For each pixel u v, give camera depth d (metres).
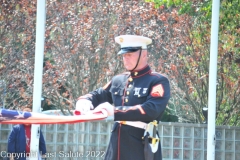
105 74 33.19
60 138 29.72
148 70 12.90
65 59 33.09
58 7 33.28
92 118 10.73
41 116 10.17
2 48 33.22
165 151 29.88
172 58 32.47
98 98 13.17
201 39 32.41
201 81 32.47
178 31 32.50
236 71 32.47
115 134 13.08
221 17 29.78
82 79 33.25
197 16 31.97
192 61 32.56
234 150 30.31
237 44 31.73
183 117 37.66
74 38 32.88
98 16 32.91
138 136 12.77
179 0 30.25
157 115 12.08
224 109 33.41
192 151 29.83
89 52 32.81
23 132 21.70
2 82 32.50
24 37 33.44
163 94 12.27
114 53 32.91
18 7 33.41
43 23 17.38
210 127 19.41
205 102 32.53
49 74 32.88
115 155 12.91
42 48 17.38
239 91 32.81
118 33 32.44
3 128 28.83
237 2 29.09
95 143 29.83
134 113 11.71
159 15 32.44
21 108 32.94
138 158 12.67
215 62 19.23
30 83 32.75
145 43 12.83
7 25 33.25
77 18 32.88
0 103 32.31
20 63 33.34
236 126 30.83
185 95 34.28
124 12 32.66
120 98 12.94
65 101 34.41
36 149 18.34
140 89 12.65
